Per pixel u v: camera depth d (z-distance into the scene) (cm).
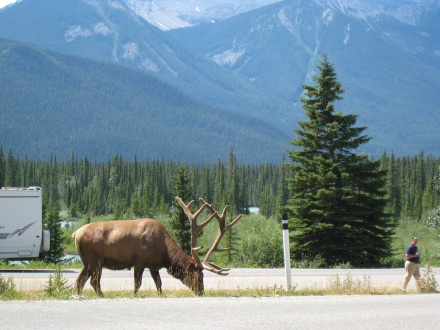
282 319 1856
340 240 6066
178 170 9750
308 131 6500
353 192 6306
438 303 2383
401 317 1973
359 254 6091
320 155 6319
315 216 6109
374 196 6391
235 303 2156
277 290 2681
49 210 10881
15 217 4838
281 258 5884
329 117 6425
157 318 1819
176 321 1781
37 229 4878
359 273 4209
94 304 2036
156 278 2659
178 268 2597
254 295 2548
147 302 2117
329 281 3319
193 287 2572
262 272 4250
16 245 4834
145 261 2608
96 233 2620
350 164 6275
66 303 2048
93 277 2608
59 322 1716
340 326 1777
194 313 1914
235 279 3584
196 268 2603
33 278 3603
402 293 2898
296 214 6150
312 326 1759
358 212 6009
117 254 2608
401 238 8769
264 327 1723
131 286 3178
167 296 2433
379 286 3191
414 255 3152
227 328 1698
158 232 2625
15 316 1786
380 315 2005
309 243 6066
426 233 8969
